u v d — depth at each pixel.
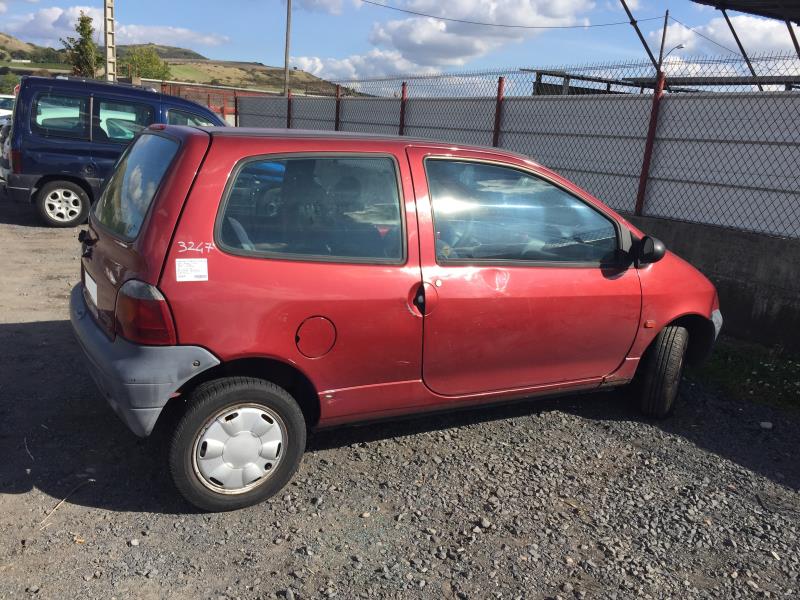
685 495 3.61
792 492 3.71
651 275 4.16
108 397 3.06
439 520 3.23
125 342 2.98
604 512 3.39
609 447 4.09
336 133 3.51
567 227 3.90
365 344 3.31
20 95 9.56
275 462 3.23
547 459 3.89
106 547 2.89
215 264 2.97
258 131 3.34
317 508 3.27
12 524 3.01
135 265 2.94
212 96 21.52
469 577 2.84
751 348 6.30
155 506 3.21
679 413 4.66
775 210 6.61
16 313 5.89
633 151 8.03
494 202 3.68
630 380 4.30
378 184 3.38
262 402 3.13
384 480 3.56
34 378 4.53
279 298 3.07
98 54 31.36
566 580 2.87
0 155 10.90
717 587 2.88
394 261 3.36
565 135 8.90
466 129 10.62
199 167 3.01
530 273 3.71
